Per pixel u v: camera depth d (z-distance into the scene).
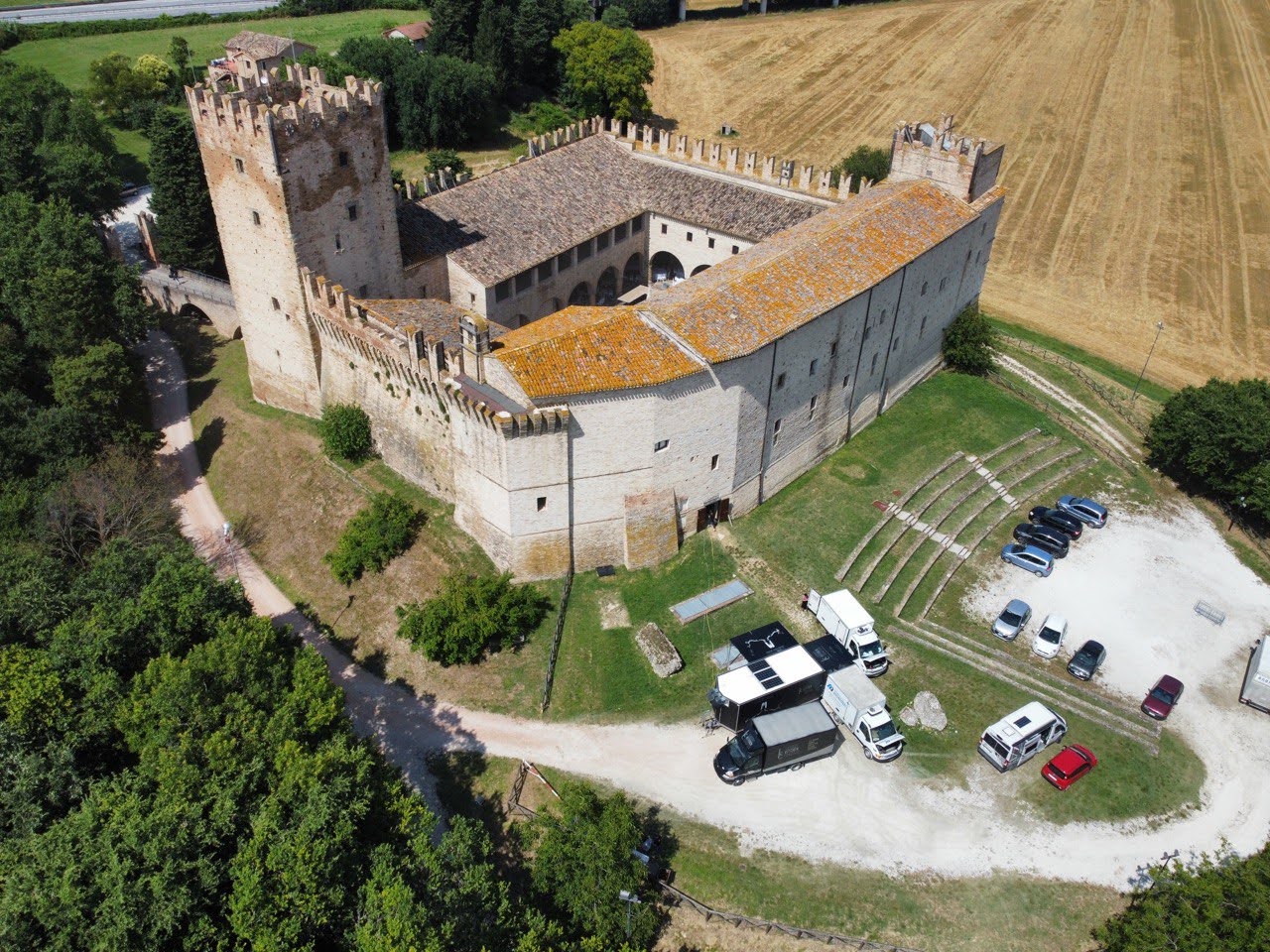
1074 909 52.28
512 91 157.38
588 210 92.19
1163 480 82.75
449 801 58.41
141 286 99.12
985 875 53.62
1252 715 62.59
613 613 67.25
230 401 91.62
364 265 78.12
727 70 184.00
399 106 140.38
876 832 55.44
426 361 67.31
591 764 59.34
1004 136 156.38
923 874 53.62
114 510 74.62
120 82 145.00
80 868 41.88
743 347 64.50
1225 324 109.88
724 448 68.56
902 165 87.81
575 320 69.38
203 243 106.44
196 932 41.69
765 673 59.31
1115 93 168.25
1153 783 58.06
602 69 146.75
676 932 52.00
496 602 65.56
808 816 56.19
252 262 78.38
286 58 146.88
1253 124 156.50
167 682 49.59
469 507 70.25
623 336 64.06
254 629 55.53
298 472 80.81
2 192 105.56
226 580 65.25
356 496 77.06
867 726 58.25
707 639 65.50
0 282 90.19
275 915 41.41
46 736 50.62
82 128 127.44
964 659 64.88
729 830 55.53
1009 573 72.06
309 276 74.12
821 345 72.00
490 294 82.31
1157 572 73.12
